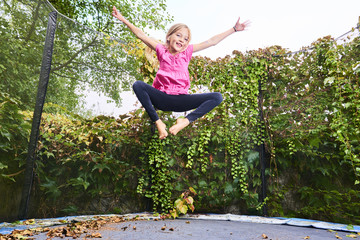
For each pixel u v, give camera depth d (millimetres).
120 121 4070
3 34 3055
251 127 4398
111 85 4082
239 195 4293
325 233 2998
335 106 3818
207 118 4320
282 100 4398
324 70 4043
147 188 4270
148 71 4324
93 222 3191
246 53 4605
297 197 4176
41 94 3285
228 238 2605
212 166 4410
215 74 4492
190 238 2547
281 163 4281
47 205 3514
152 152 4211
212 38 2025
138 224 3223
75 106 3775
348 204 3742
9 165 3178
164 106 1909
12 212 3160
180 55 1909
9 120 3141
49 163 3574
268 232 2957
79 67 3875
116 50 4160
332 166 3936
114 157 4074
